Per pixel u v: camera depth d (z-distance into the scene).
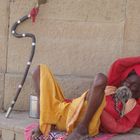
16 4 4.84
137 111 4.28
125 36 4.77
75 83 4.84
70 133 3.97
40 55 4.90
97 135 4.09
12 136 4.46
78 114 3.96
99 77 3.83
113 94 4.35
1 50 4.94
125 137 4.13
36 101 4.65
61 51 4.88
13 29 4.86
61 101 4.14
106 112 4.14
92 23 4.80
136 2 4.71
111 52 4.81
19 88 4.79
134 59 4.34
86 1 4.78
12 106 4.77
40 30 4.87
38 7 4.80
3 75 4.93
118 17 4.76
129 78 4.33
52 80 4.14
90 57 4.85
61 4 4.81
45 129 4.09
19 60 4.93
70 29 4.84
